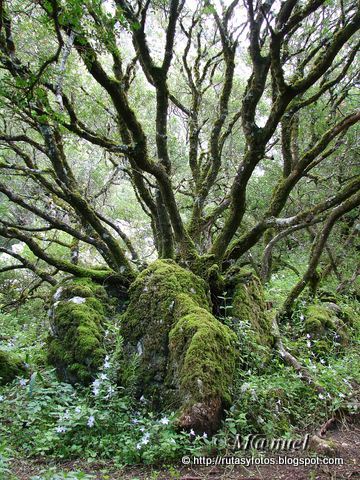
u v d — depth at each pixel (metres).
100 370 5.47
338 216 7.24
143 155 6.03
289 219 7.17
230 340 5.42
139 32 5.83
